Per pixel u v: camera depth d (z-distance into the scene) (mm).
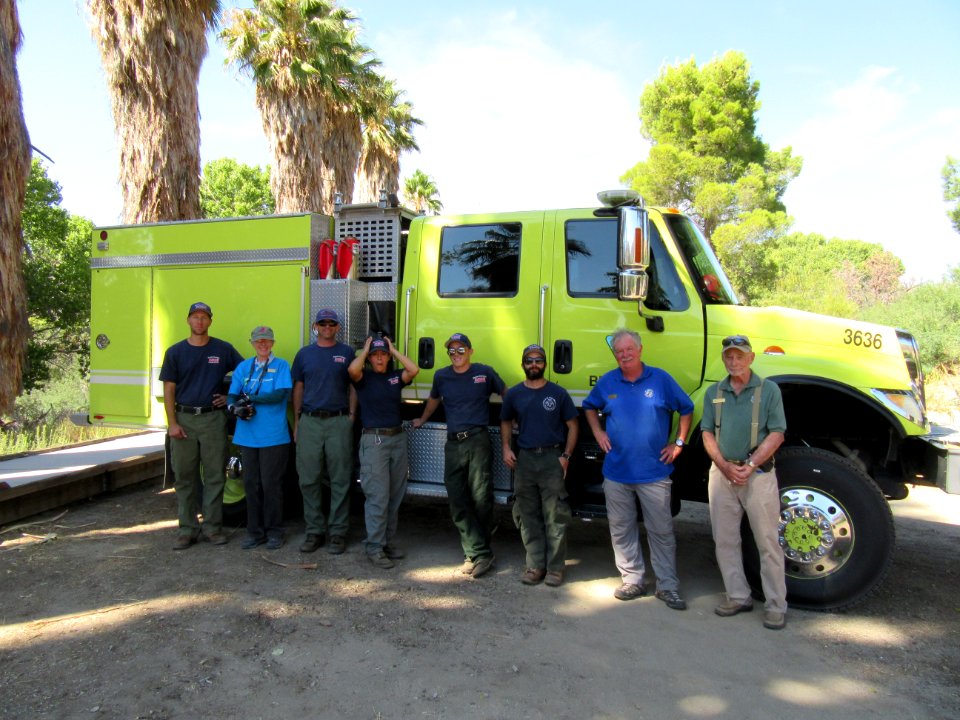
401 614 4117
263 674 3354
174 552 5242
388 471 5012
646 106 29984
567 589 4594
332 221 5785
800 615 4176
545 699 3145
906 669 3471
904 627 4000
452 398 4777
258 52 15531
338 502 5199
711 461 4547
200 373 5312
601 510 4836
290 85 15469
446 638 3781
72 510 6508
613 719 2986
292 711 3021
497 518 6426
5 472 6570
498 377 4871
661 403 4242
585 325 4910
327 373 5109
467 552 4855
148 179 10398
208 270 5910
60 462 7133
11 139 5809
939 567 5125
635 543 4438
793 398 4773
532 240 5066
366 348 4867
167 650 3598
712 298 4883
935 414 11414
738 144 27812
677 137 28875
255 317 5738
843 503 4125
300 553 5250
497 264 5168
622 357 4223
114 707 3037
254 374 5207
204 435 5316
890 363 4480
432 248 5332
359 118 17875
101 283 6309
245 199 42375
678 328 4746
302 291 5555
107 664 3438
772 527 3973
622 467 4328
